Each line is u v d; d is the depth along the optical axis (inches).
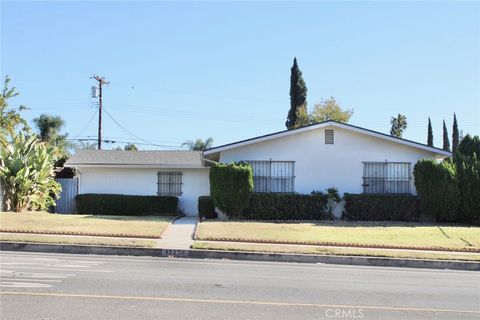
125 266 474.6
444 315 310.0
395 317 300.8
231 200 861.8
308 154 928.3
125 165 1035.3
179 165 1037.8
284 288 383.2
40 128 1857.8
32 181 917.8
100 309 292.5
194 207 1051.3
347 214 890.7
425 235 716.7
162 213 1010.1
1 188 887.1
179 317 281.0
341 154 928.9
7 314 276.4
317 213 886.4
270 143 928.9
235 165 869.8
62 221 762.8
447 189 842.2
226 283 395.9
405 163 932.6
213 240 655.8
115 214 997.8
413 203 884.6
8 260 490.6
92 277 400.2
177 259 553.9
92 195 1002.7
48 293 331.6
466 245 654.5
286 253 576.4
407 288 405.4
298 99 2057.1
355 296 361.4
